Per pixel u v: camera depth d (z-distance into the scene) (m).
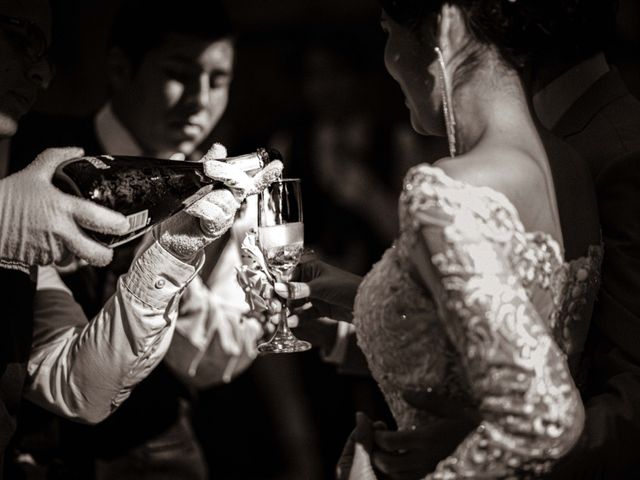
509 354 1.66
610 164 2.15
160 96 3.26
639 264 2.10
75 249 2.14
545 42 1.97
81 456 3.05
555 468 1.89
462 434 1.91
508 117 1.91
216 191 2.29
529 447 1.67
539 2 1.92
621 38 5.25
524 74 1.98
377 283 1.95
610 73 2.29
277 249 2.38
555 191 1.93
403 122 5.35
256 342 3.46
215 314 3.36
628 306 2.10
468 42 1.94
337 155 4.61
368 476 2.03
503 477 1.69
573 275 1.94
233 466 4.39
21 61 2.35
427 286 1.81
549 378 1.67
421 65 2.00
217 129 5.38
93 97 5.35
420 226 1.74
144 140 3.30
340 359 2.79
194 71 3.28
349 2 5.61
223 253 3.44
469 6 1.92
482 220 1.73
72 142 3.20
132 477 3.13
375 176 4.71
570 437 1.70
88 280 3.04
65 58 5.30
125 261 3.08
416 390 1.90
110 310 2.44
